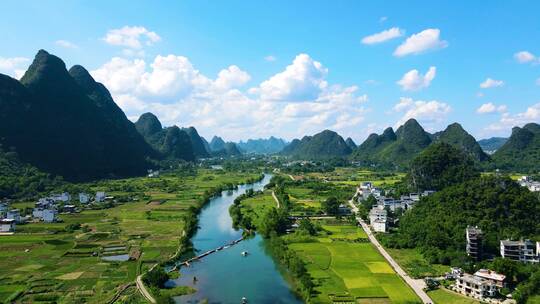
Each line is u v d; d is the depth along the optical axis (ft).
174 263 639.35
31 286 524.52
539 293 457.27
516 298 459.73
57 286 524.93
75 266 606.96
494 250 615.16
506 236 633.20
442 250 636.89
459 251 617.21
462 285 497.87
